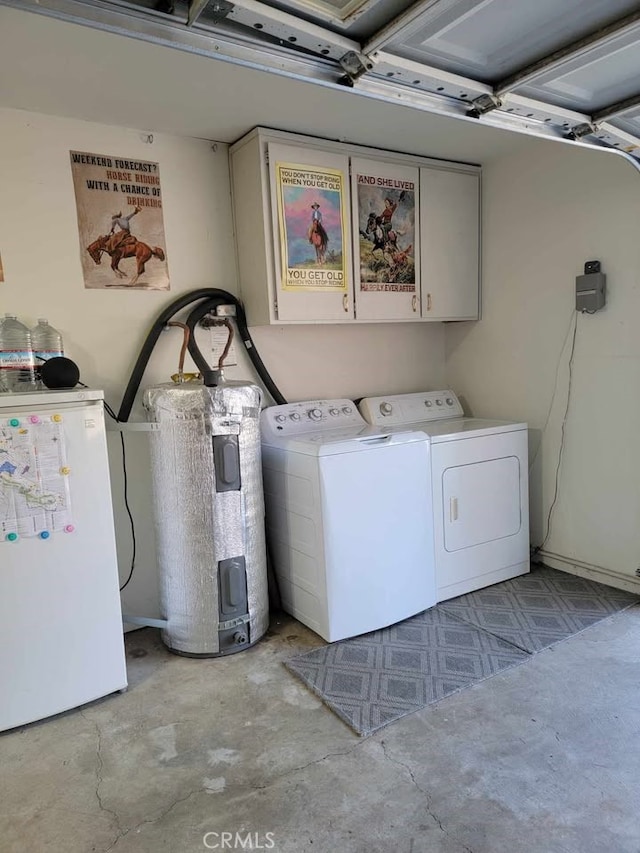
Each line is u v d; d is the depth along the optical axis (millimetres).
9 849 1437
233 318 2770
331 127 2506
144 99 2162
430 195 3020
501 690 2004
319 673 2162
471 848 1374
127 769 1702
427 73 1607
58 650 1951
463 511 2754
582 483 2883
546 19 1441
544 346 2990
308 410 2881
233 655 2346
